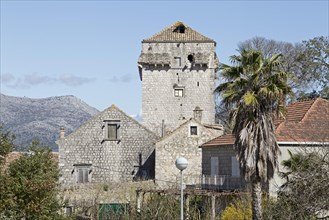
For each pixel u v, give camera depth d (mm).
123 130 58406
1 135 28828
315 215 25828
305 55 65125
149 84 69438
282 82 30047
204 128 54062
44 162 29141
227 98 30328
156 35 70375
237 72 30625
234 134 30281
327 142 35312
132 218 38938
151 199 40188
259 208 29391
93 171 57688
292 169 28875
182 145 53875
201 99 69188
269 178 29812
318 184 25344
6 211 26984
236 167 43719
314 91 64312
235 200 37062
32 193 27250
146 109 69250
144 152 57969
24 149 30094
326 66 64000
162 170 53438
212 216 36000
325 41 64750
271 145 29594
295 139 37906
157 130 68812
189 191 38406
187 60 69688
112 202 48156
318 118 41000
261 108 29531
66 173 57281
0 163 28672
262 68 30094
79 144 57875
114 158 57906
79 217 41188
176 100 69250
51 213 28531
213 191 38906
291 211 26797
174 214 37812
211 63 69375
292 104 44594
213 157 46812
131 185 51594
